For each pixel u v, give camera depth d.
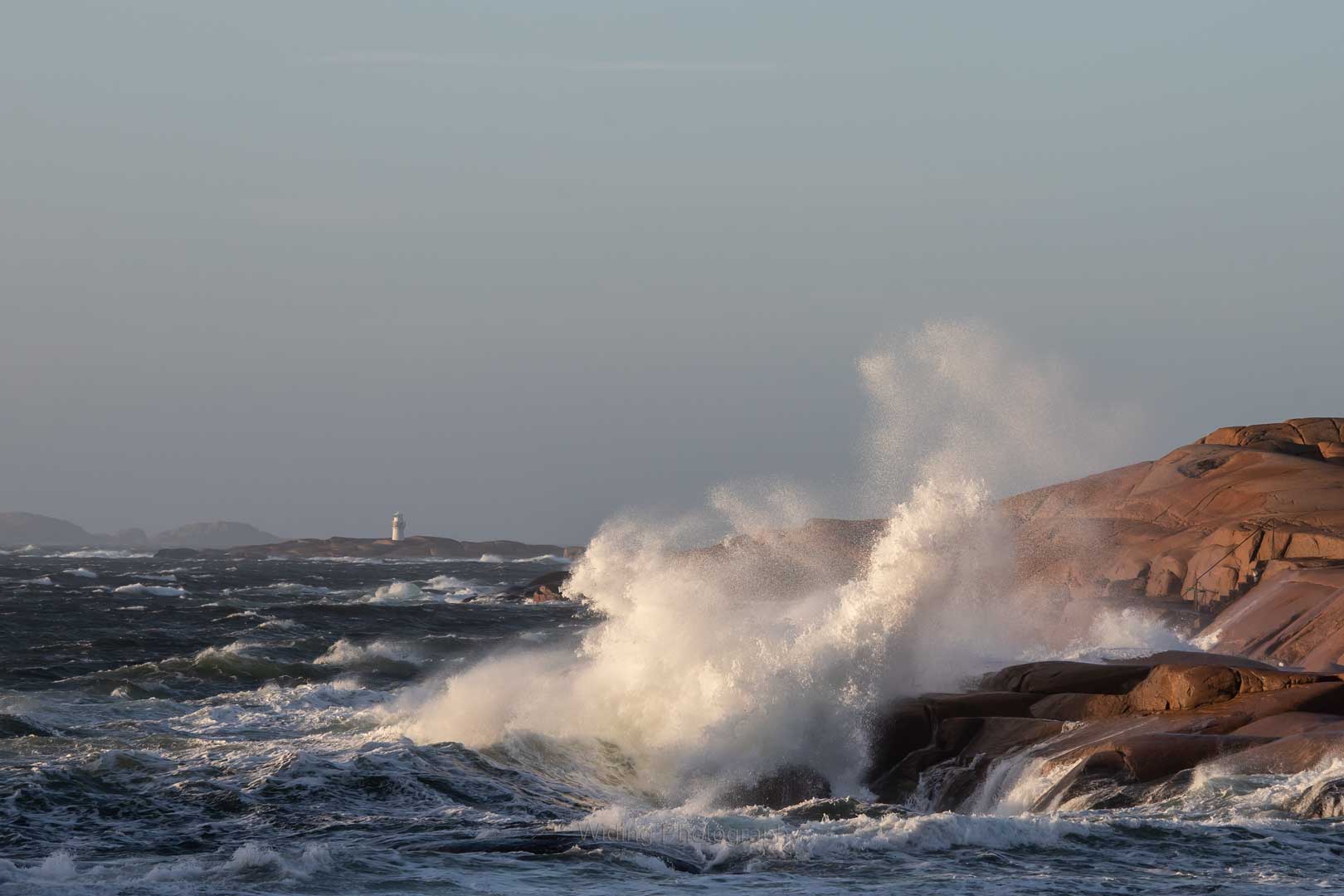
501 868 37.06
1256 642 88.31
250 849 37.50
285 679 99.69
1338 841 40.12
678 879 36.25
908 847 39.84
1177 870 37.09
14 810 44.75
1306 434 156.75
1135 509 145.62
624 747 63.00
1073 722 58.00
